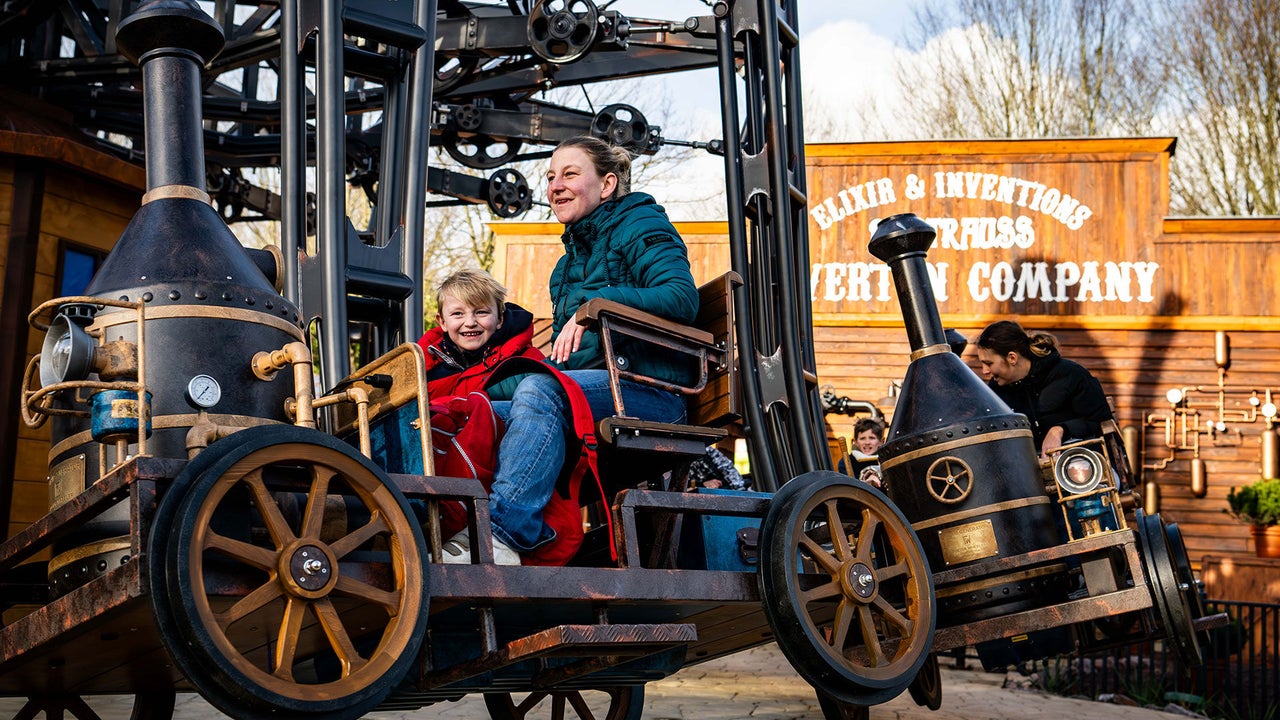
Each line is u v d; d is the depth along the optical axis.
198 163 3.11
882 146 15.15
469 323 3.70
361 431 2.82
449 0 7.04
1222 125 24.50
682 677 7.51
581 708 4.64
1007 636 4.41
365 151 8.29
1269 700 8.45
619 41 6.54
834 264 15.11
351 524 2.87
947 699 7.04
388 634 2.66
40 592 3.37
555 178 3.83
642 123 7.90
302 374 2.83
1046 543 4.58
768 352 4.61
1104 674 8.40
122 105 7.40
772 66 4.84
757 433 4.43
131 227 3.01
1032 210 15.02
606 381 3.42
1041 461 5.29
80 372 2.68
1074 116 26.14
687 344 3.58
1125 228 14.88
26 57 6.94
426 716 5.39
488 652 2.91
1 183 6.44
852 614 3.56
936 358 4.90
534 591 2.93
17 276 6.34
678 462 3.51
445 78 7.82
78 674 3.33
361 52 4.80
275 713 2.47
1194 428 14.53
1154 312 14.75
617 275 3.68
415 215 4.74
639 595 3.12
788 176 4.82
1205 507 14.40
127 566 2.43
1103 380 14.74
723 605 3.44
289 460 2.59
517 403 3.26
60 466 2.87
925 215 15.09
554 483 3.23
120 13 6.92
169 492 2.45
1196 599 4.44
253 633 2.81
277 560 2.55
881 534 4.43
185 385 2.78
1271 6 24.33
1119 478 5.62
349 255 4.50
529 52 7.00
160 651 3.07
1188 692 8.62
